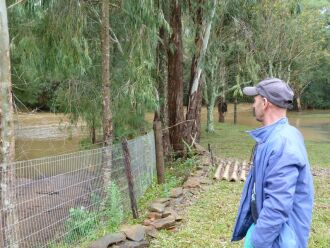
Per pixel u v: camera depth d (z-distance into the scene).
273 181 2.22
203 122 27.00
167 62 11.73
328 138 20.05
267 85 2.44
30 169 4.52
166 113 11.98
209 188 7.51
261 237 2.21
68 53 7.49
